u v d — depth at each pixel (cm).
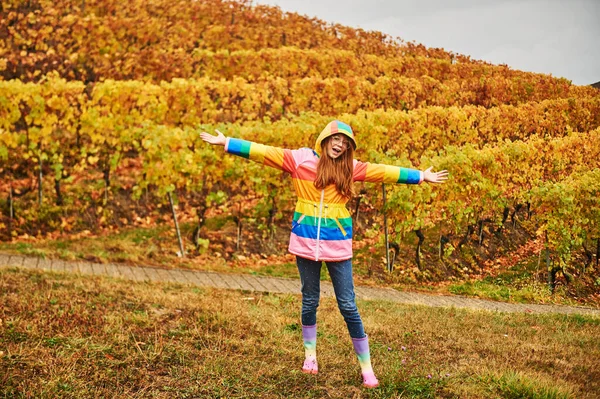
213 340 484
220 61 1616
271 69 1619
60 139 1389
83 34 1521
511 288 1136
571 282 1134
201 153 1207
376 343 533
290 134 1321
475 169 1250
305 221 383
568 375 471
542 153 1248
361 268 1195
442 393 394
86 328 476
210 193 1202
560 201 1161
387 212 1209
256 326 553
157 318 543
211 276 994
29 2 1480
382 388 393
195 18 1642
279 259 1227
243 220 1331
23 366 375
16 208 1201
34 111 1219
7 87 1202
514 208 1230
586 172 1197
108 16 1542
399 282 1158
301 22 1652
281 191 1259
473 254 1227
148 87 1377
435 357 494
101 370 386
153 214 1314
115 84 1365
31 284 638
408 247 1263
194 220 1316
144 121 1291
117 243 1151
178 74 1584
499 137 1380
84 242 1145
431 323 663
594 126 1271
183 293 716
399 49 1552
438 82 1495
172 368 402
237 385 376
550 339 629
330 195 380
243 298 738
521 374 429
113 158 1283
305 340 413
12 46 1455
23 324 464
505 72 1402
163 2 1603
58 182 1235
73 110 1292
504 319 762
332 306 724
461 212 1251
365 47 1588
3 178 1270
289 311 661
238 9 1673
